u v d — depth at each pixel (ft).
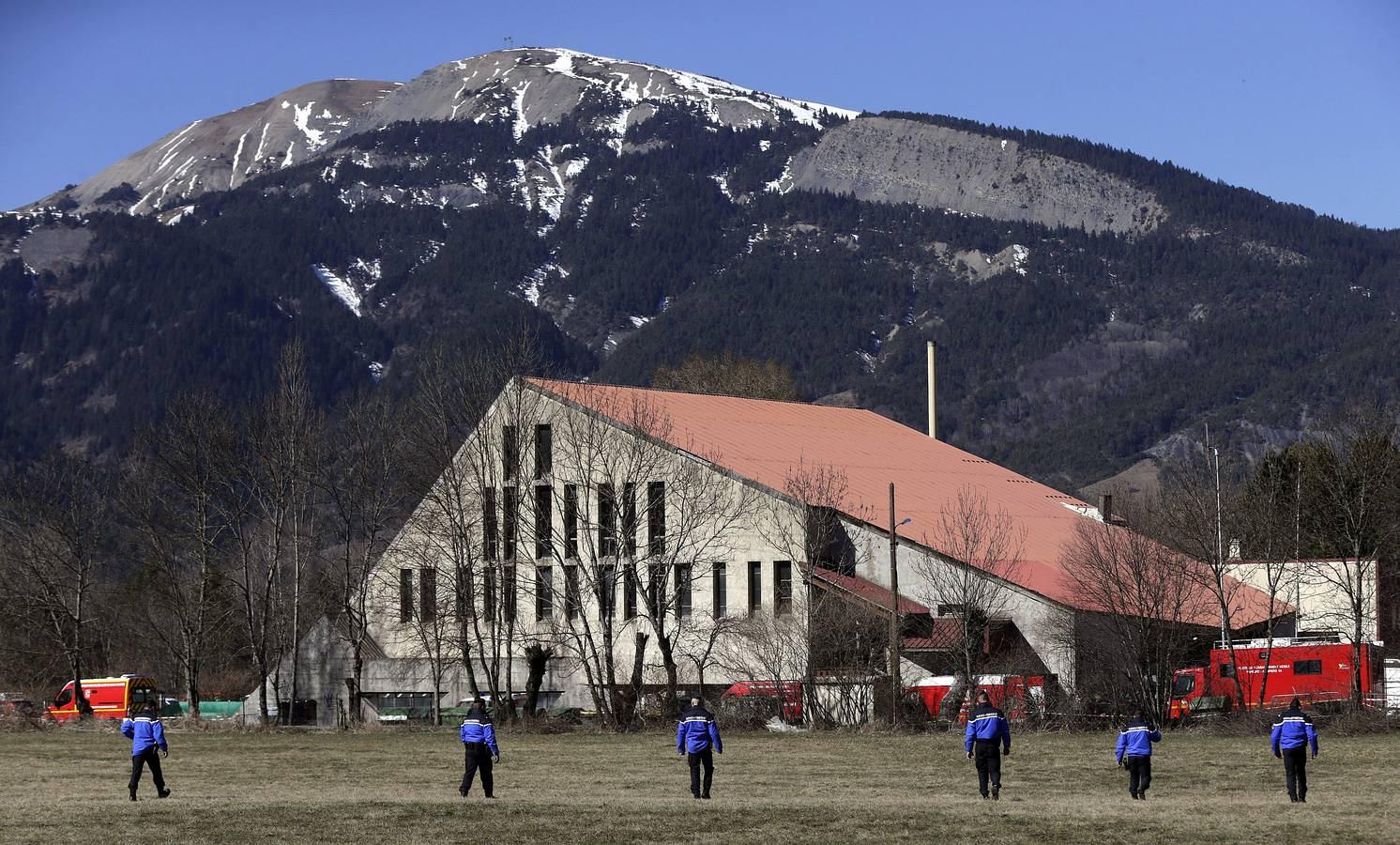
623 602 290.15
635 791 139.44
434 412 290.35
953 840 104.58
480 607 304.50
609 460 287.48
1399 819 114.21
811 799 131.44
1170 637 232.94
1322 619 281.33
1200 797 132.26
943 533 279.69
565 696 294.66
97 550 345.10
